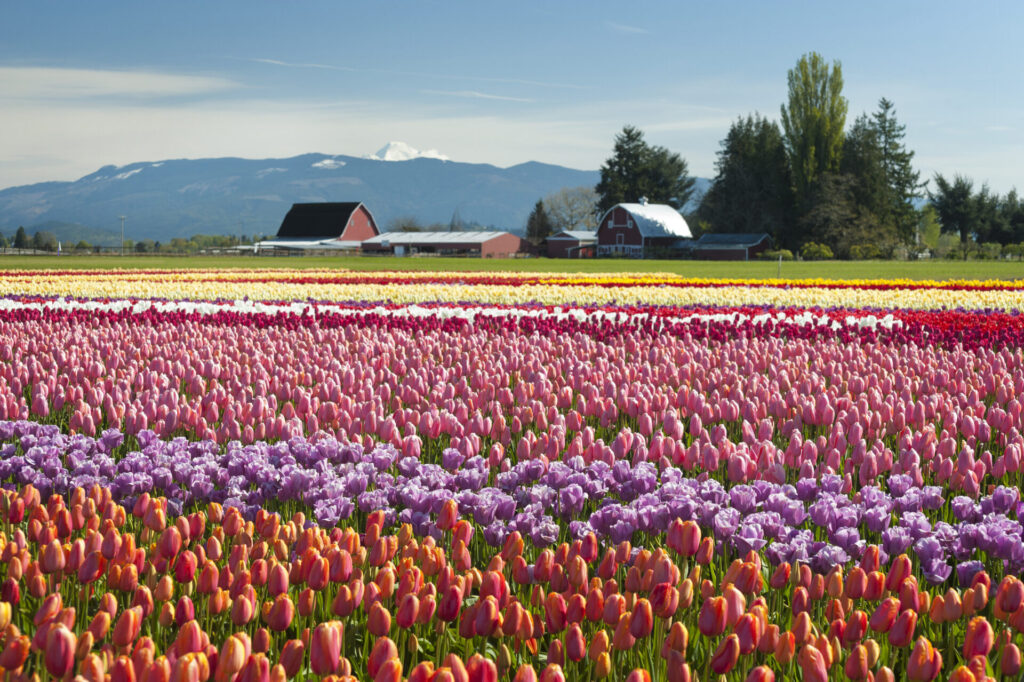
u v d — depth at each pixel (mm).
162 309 19172
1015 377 10523
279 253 120750
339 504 5039
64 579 4316
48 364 11766
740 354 11906
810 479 5527
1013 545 4480
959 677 3027
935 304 23297
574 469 5930
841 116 105562
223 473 5812
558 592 3955
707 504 4918
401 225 166375
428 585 3783
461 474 5430
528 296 23844
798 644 3537
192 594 4180
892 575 3859
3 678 3043
